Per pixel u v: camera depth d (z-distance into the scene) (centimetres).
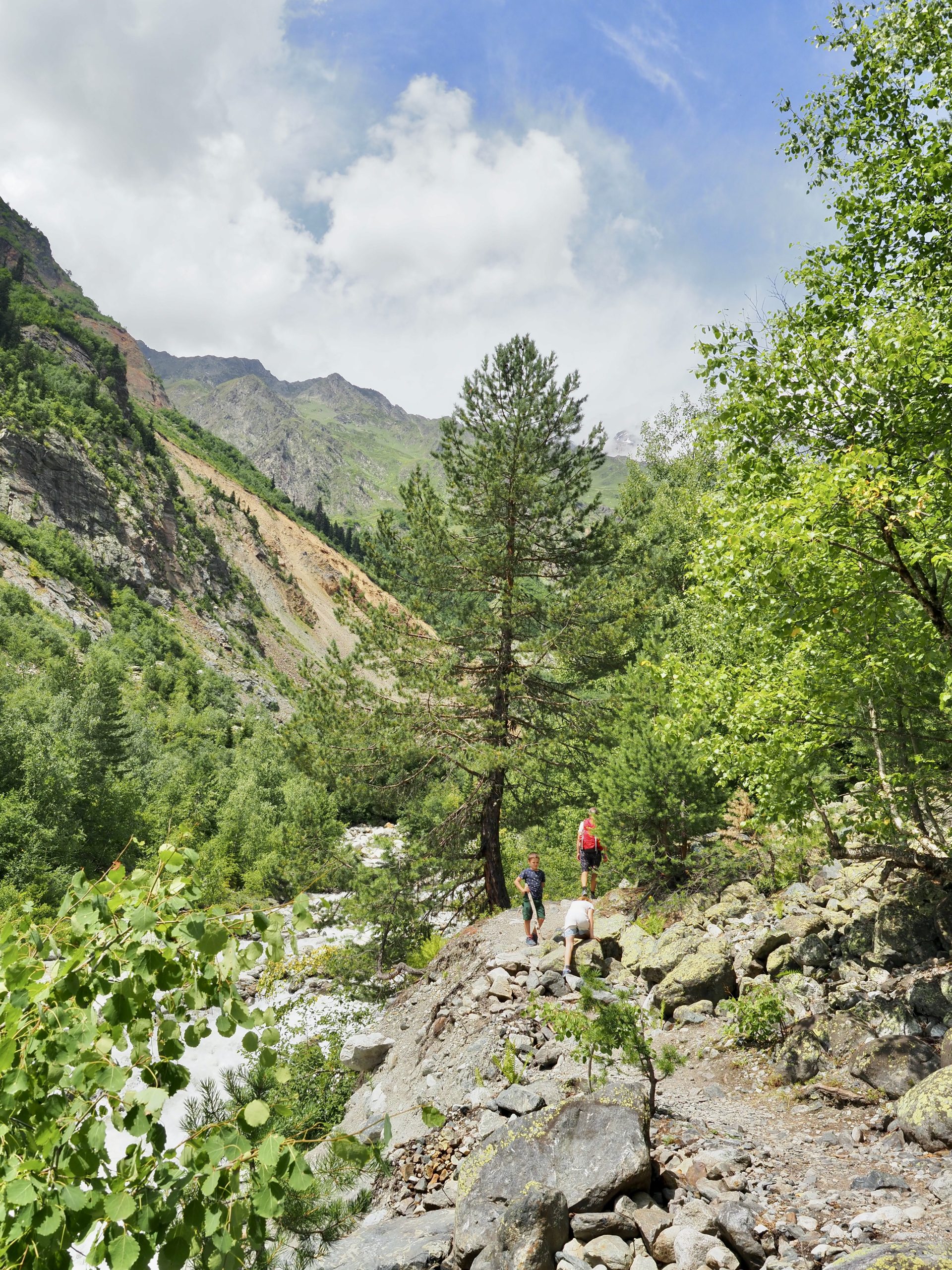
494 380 1853
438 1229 589
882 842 855
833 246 1005
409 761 1761
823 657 782
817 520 689
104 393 15650
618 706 1719
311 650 16162
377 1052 1152
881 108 1069
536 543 1855
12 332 14838
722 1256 470
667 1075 684
